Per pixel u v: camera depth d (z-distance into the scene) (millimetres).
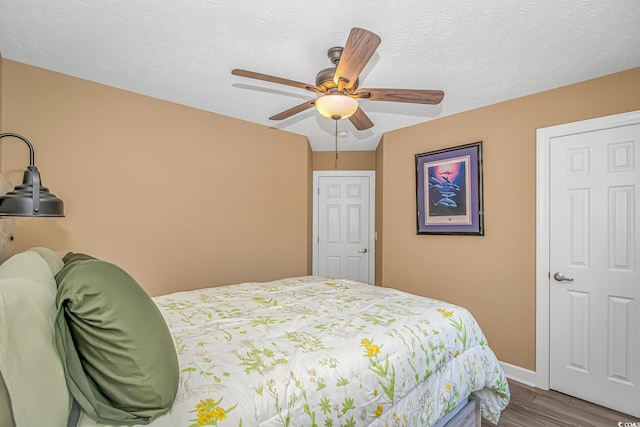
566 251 2416
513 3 1499
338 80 1668
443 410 1486
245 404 947
